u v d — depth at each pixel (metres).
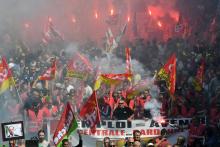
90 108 22.77
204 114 27.12
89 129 24.95
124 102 26.33
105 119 26.09
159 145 23.70
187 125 25.56
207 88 30.28
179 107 26.86
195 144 23.52
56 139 20.23
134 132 20.70
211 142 25.73
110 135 25.28
